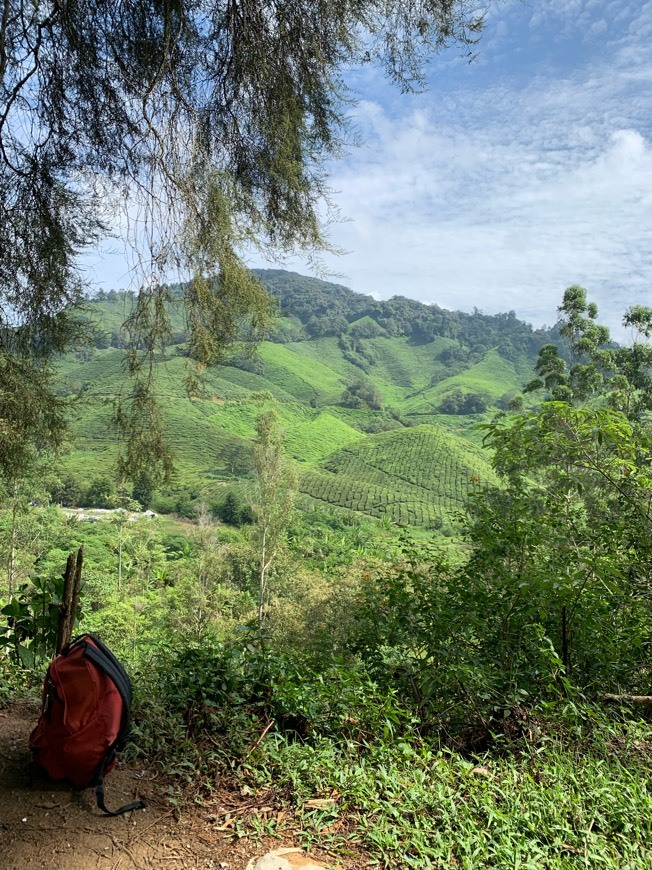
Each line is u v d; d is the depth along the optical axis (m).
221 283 3.74
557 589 4.32
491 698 4.03
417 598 4.92
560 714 3.74
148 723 3.28
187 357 3.85
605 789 2.97
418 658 4.67
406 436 114.44
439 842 2.54
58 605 4.38
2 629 4.36
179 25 3.52
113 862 2.31
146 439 3.97
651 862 2.52
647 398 21.34
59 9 3.42
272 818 2.68
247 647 4.26
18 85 3.66
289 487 30.39
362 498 84.44
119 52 3.56
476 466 100.38
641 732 3.59
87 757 2.61
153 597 28.03
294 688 3.62
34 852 2.31
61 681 2.67
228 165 3.90
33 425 4.59
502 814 2.74
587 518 5.35
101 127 3.68
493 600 4.68
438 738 3.64
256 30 3.60
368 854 2.49
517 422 5.29
